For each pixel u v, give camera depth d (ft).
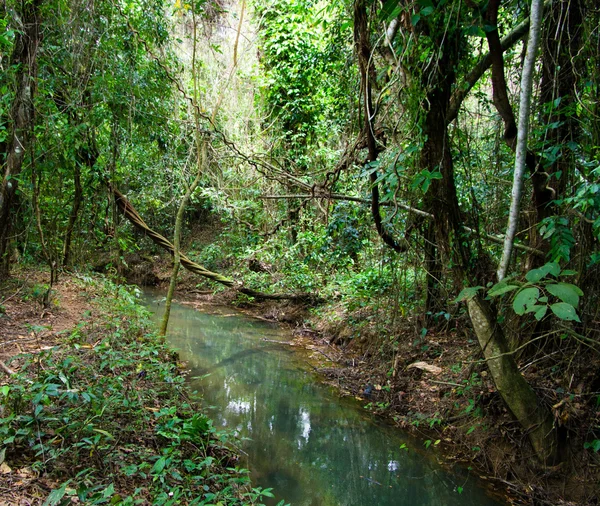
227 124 31.14
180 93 26.86
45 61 18.33
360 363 21.66
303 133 34.55
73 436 9.71
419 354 19.45
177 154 29.14
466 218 14.70
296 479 13.16
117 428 10.98
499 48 11.39
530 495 12.07
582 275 12.98
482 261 13.66
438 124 13.30
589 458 11.99
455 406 15.84
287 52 33.94
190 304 36.19
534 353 14.61
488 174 16.75
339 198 20.56
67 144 18.84
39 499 7.65
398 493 12.96
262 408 17.66
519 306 7.14
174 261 22.41
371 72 15.35
